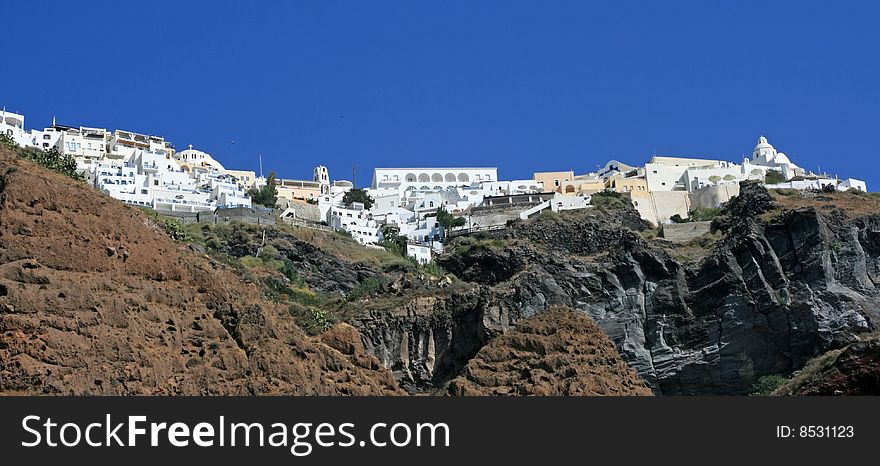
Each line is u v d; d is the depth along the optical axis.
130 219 64.31
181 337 60.12
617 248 171.50
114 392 54.50
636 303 160.88
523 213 199.12
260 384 59.84
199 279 64.50
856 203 173.12
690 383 153.50
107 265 61.06
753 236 160.88
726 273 158.38
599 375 77.56
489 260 170.75
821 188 188.12
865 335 147.75
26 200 60.31
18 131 197.25
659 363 155.25
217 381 58.72
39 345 53.28
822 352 147.62
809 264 157.25
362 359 70.19
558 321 82.69
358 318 144.50
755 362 151.12
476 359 80.12
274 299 94.06
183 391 56.88
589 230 182.75
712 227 178.38
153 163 198.38
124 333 57.25
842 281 158.50
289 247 166.50
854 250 160.88
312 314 88.12
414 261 179.25
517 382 77.25
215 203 185.38
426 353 144.12
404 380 141.75
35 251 58.56
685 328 156.88
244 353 61.59
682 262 166.38
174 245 67.56
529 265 166.25
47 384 52.25
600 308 161.00
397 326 145.25
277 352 62.81
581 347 80.25
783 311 151.88
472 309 147.00
